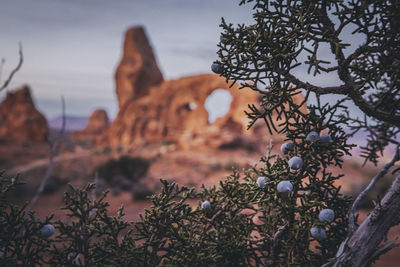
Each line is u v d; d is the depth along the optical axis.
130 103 71.50
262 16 1.69
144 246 1.88
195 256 1.92
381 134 2.56
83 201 1.95
